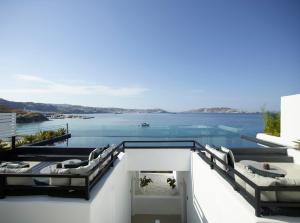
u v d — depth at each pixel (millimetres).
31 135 8430
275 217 2471
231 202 3090
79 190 3080
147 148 6609
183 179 8156
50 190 3082
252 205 2707
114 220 4512
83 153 6391
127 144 8430
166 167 6582
